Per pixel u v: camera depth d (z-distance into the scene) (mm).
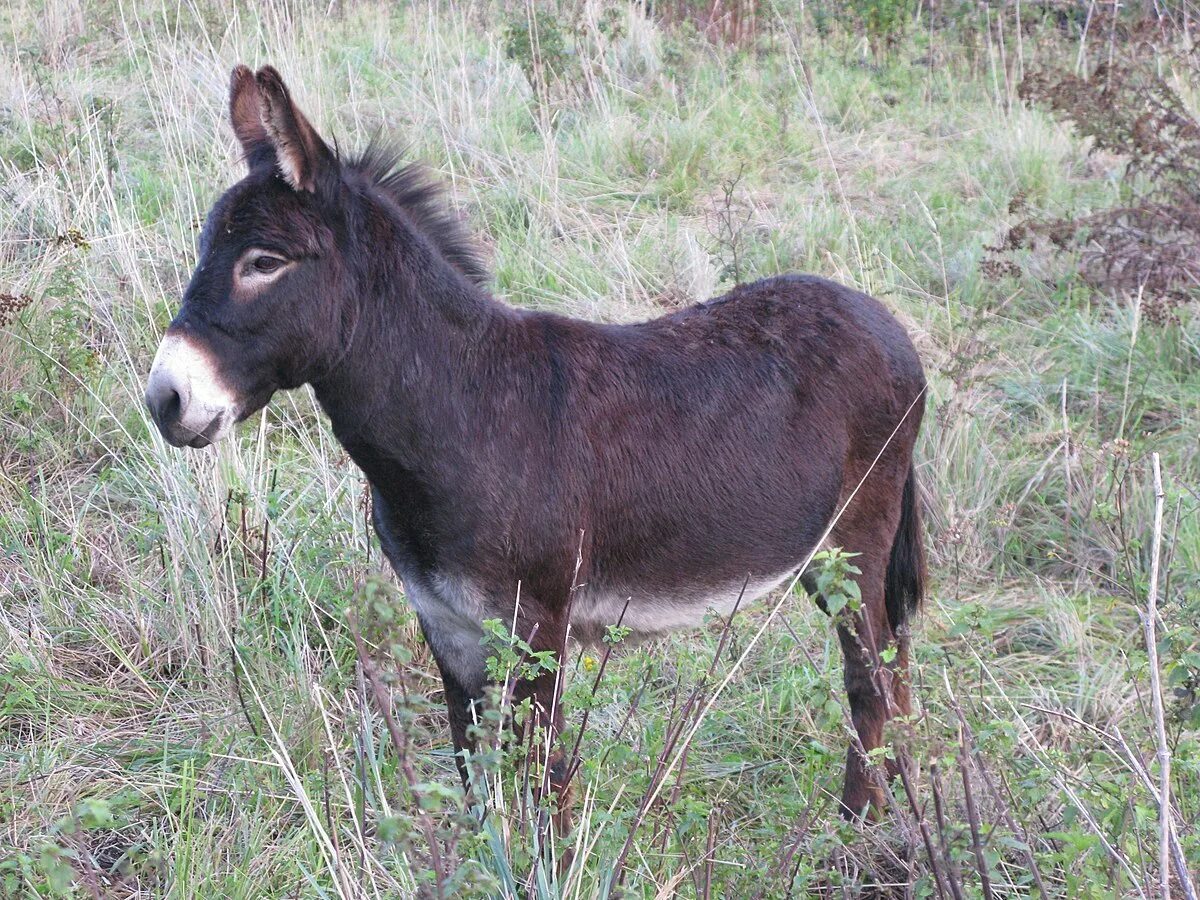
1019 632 4297
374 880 2789
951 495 4770
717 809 3234
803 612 4234
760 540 3211
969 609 2918
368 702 3654
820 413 3277
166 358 2607
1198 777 3168
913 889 2572
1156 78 6293
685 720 2881
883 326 3512
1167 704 3424
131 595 4102
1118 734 2764
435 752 3525
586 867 2916
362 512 4270
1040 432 5133
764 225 6723
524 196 6711
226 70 7258
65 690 3787
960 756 2430
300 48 7879
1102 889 2570
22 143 6547
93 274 5613
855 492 3398
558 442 2928
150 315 5070
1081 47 8477
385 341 2809
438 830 2105
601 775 3248
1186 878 2299
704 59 9164
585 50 8602
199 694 3789
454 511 2855
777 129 7988
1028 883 2846
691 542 3123
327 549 4117
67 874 1932
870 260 6129
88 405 5043
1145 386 5371
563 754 2998
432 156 7125
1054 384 5469
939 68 9312
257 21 7285
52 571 4191
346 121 7250
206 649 3871
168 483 4301
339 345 2777
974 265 6297
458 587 2910
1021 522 4801
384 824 2039
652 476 3047
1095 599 4430
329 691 3693
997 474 4910
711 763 3584
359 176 2889
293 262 2662
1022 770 2922
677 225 6664
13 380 5059
